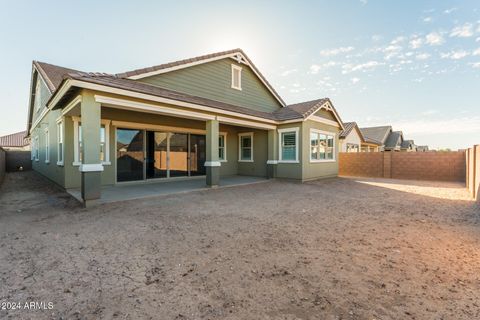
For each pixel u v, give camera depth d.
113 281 2.52
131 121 9.73
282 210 5.75
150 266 2.86
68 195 7.44
